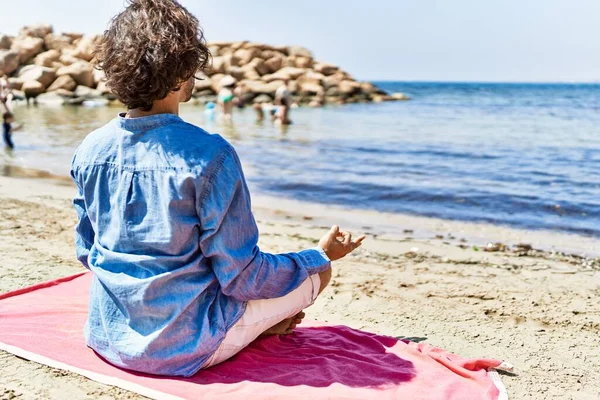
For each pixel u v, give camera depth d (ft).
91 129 55.62
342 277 15.37
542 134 59.98
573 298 14.11
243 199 7.86
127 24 7.57
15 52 112.78
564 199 28.04
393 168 37.01
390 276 15.65
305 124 70.13
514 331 11.82
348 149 46.09
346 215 24.86
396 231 22.21
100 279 8.16
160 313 7.88
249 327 8.55
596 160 41.04
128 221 7.85
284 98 69.56
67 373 8.45
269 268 8.22
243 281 8.02
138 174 7.72
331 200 27.84
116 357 8.39
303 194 29.01
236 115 83.71
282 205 26.55
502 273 16.49
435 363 9.34
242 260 7.85
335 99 126.41
